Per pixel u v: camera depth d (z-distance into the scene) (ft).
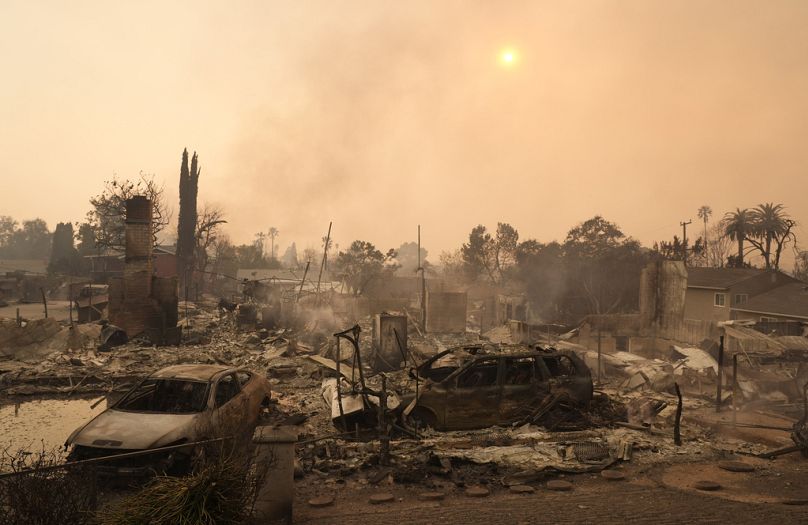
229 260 292.20
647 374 52.90
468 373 33.19
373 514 19.98
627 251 183.21
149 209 75.61
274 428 19.44
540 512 19.97
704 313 139.44
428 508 20.67
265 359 64.49
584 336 83.25
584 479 24.82
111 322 73.97
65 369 55.11
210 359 63.31
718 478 24.79
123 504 16.11
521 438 29.86
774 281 136.36
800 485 23.68
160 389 28.48
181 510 15.34
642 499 21.72
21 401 44.86
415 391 33.24
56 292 214.28
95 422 25.53
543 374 33.47
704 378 51.16
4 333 62.59
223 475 16.44
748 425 34.60
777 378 48.14
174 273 219.82
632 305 177.17
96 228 213.87
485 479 24.31
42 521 16.14
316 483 23.67
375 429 32.17
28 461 28.50
